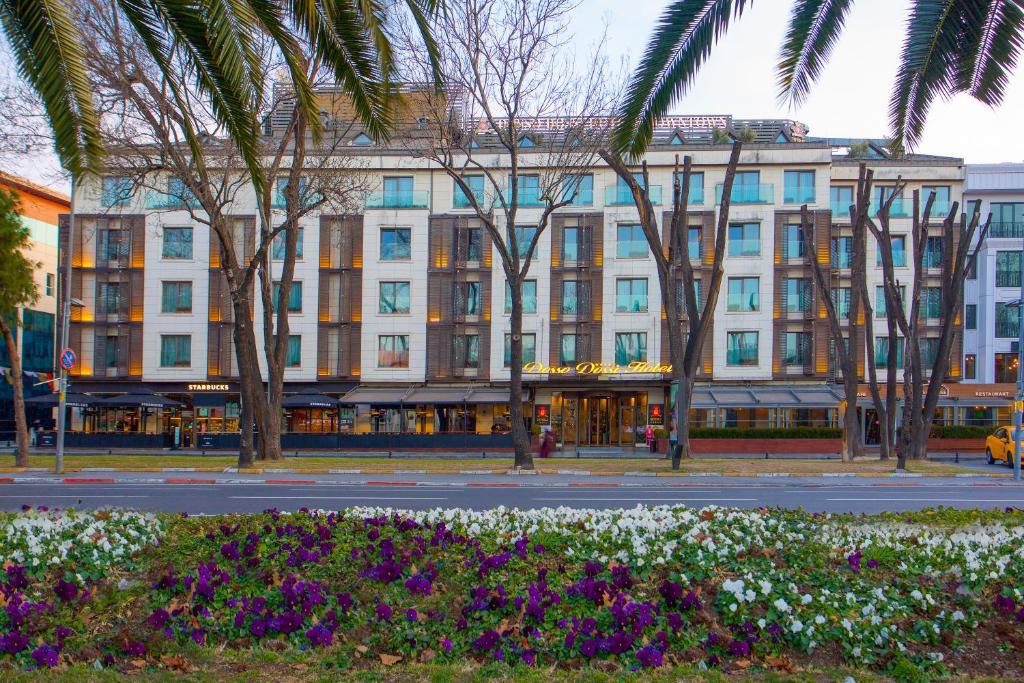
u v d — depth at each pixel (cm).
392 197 4775
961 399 4462
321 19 786
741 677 537
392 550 792
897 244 4738
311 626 614
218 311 4778
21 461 2638
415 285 4741
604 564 746
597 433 4716
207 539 857
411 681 524
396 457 3491
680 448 2709
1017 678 542
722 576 712
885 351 4672
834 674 545
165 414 4772
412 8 822
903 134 838
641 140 845
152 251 4784
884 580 711
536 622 609
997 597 651
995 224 4912
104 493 1847
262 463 2834
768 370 4594
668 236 4647
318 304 4744
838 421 4422
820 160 4616
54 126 687
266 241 2600
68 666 542
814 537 890
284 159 4469
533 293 4709
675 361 2822
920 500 1722
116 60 2055
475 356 4728
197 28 718
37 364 5338
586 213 4700
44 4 675
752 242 4659
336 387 4719
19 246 2680
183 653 570
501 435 4225
